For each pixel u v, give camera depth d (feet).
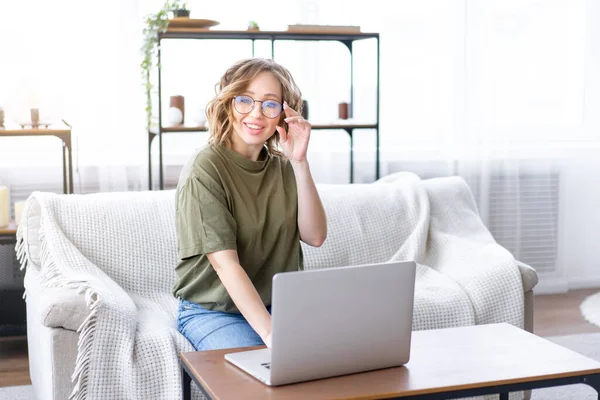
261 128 6.97
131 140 12.22
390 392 5.10
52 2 11.76
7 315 11.30
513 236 14.40
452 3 13.64
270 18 13.05
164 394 7.08
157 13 11.61
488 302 8.75
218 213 6.76
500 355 5.86
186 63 12.65
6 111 11.27
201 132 12.78
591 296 14.37
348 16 13.34
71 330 6.96
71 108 11.94
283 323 5.08
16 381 9.83
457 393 5.25
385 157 13.73
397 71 13.62
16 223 10.87
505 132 14.15
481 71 13.83
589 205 14.96
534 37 14.10
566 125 14.51
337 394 5.05
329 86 13.38
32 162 12.01
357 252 9.61
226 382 5.26
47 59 11.80
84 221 8.75
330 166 13.46
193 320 7.27
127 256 8.78
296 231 7.41
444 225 10.15
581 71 14.44
